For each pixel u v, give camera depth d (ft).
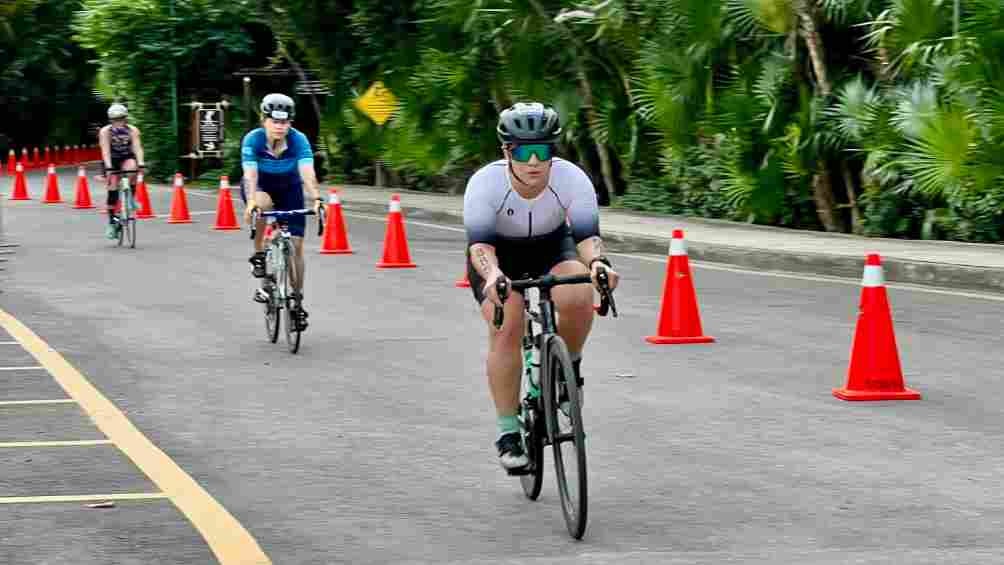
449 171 133.49
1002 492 31.78
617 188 119.96
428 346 53.57
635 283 72.08
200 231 106.83
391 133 139.13
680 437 37.70
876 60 90.02
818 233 89.30
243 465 34.73
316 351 52.47
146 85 178.81
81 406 42.01
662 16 102.58
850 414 40.47
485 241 30.30
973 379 45.57
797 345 52.70
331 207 89.10
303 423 39.73
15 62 255.50
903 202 87.35
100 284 73.20
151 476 33.45
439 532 28.81
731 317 59.72
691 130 101.30
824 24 92.53
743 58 100.12
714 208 101.19
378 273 77.92
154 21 175.63
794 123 91.81
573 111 115.75
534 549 27.58
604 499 31.45
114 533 28.66
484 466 34.63
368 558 27.02
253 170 54.49
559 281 29.01
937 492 31.78
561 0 114.62
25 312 62.69
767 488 32.27
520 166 29.66
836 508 30.45
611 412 41.11
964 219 82.33
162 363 49.78
